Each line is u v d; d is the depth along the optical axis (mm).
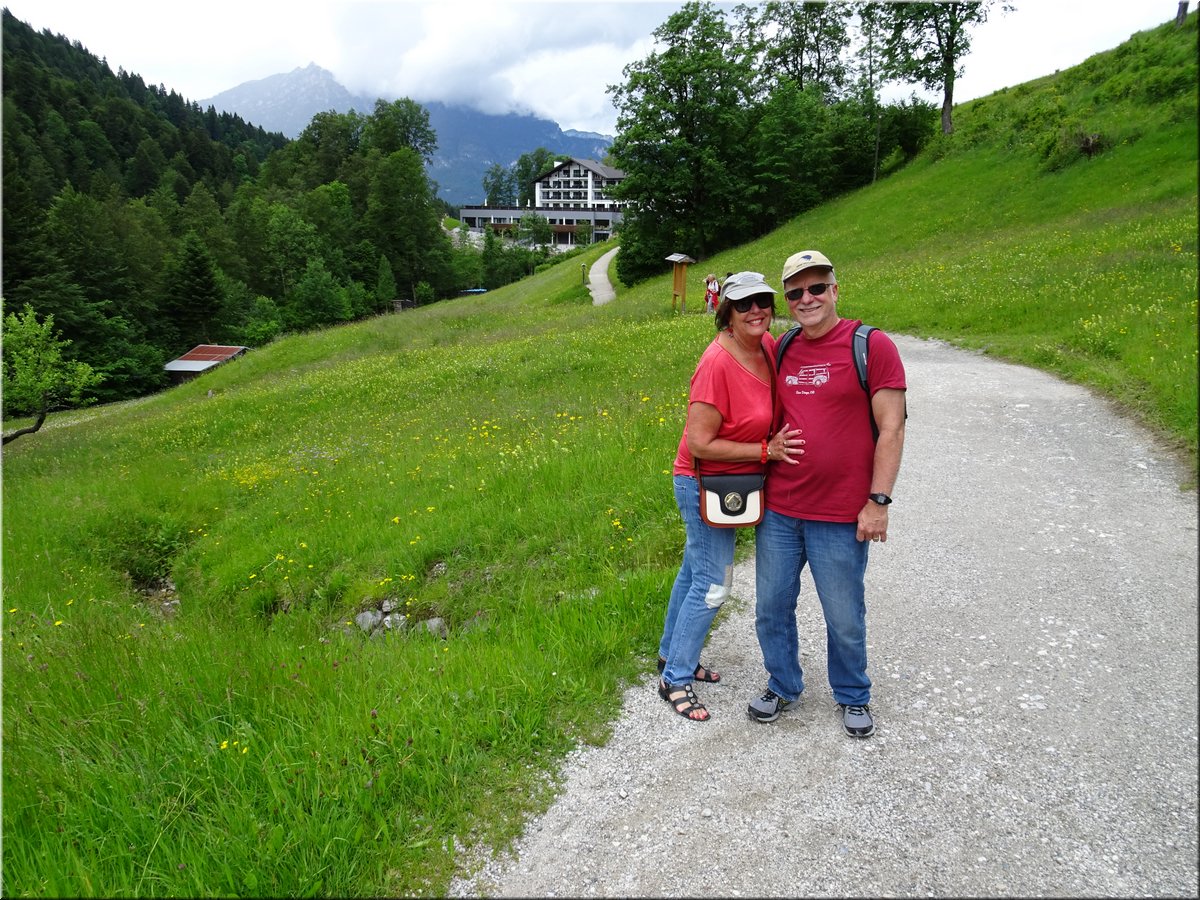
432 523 7094
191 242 63469
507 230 151250
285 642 5055
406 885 2594
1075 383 9258
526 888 2547
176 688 4020
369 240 90312
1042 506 5684
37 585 8266
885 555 5059
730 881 2510
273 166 116438
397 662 4219
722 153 46062
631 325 20891
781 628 3283
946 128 43406
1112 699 3311
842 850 2604
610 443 8039
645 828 2770
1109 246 17016
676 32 45219
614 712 3510
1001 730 3176
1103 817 2658
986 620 4102
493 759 3188
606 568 5328
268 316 72062
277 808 2906
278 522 9016
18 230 49438
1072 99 32656
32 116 107500
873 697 3492
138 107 132125
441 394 15469
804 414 3002
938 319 14930
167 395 30391
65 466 16172
